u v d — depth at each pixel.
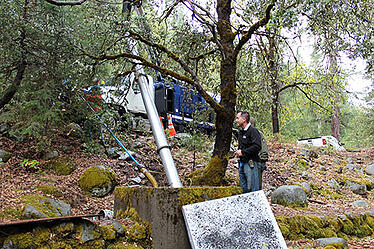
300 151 10.51
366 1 4.99
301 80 10.38
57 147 5.91
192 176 5.36
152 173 6.07
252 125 4.41
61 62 5.48
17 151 5.42
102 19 4.67
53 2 4.02
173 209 2.48
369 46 4.73
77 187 4.87
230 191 2.84
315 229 4.53
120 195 3.24
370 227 5.57
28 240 2.03
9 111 5.42
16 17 5.00
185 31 5.59
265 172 8.26
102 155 6.28
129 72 4.61
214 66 6.38
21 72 5.48
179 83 6.08
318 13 4.59
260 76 5.61
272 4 3.87
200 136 6.62
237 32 4.88
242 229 2.44
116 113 6.89
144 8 5.30
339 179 8.94
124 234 2.62
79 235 2.30
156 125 3.91
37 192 4.18
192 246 2.26
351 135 21.55
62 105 6.18
